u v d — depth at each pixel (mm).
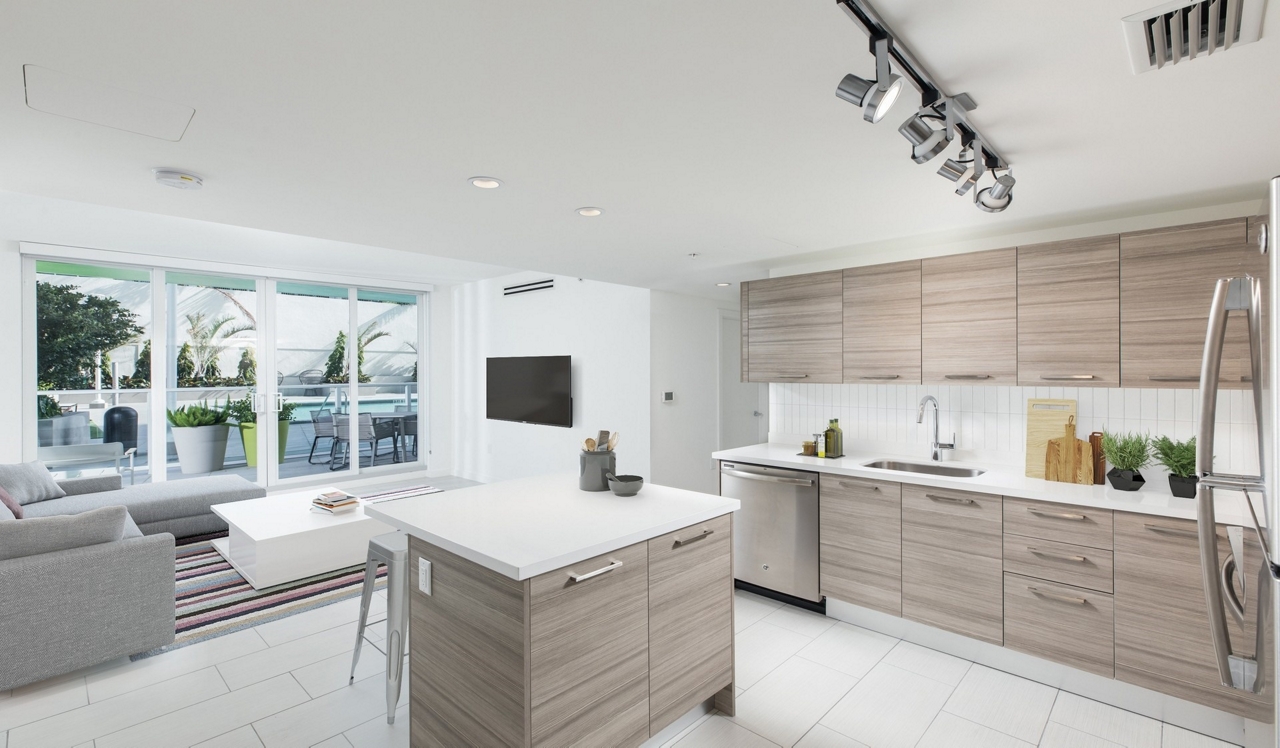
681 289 5320
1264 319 1053
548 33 1242
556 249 3500
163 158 1946
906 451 3688
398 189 2299
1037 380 2924
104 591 2773
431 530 2068
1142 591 2428
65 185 2219
